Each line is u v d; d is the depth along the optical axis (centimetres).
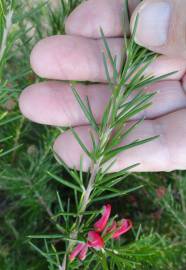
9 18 8
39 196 12
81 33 10
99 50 10
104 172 8
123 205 14
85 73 10
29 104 10
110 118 8
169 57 10
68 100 10
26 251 13
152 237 11
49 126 14
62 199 14
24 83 12
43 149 13
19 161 13
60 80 11
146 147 10
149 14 9
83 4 10
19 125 12
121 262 8
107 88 10
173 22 9
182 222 12
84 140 10
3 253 12
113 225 8
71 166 10
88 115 8
